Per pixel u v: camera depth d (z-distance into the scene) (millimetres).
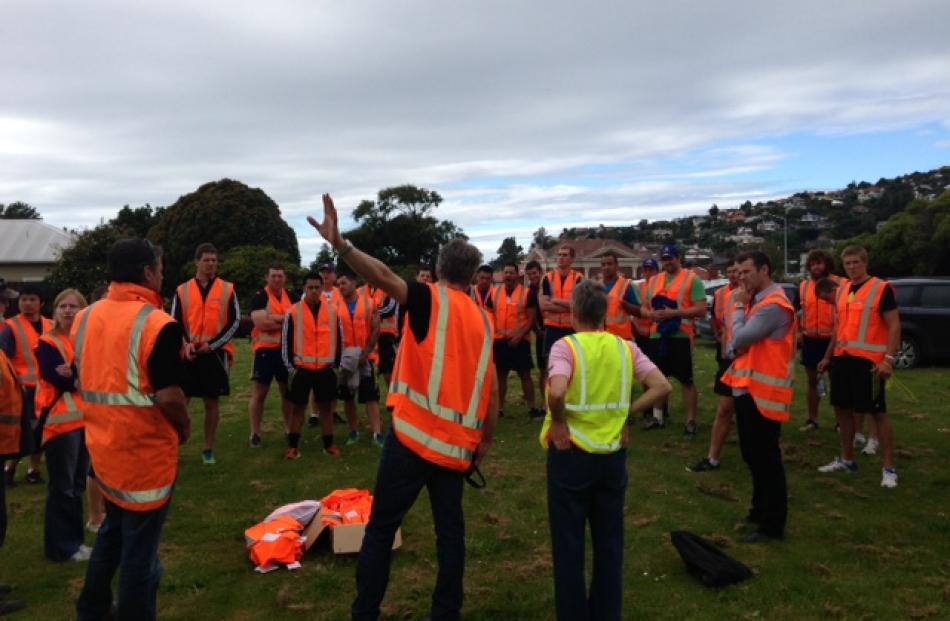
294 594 4156
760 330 4715
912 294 12766
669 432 8047
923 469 6461
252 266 31641
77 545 4785
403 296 3545
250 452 7457
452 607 3551
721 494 5812
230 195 41781
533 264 8953
